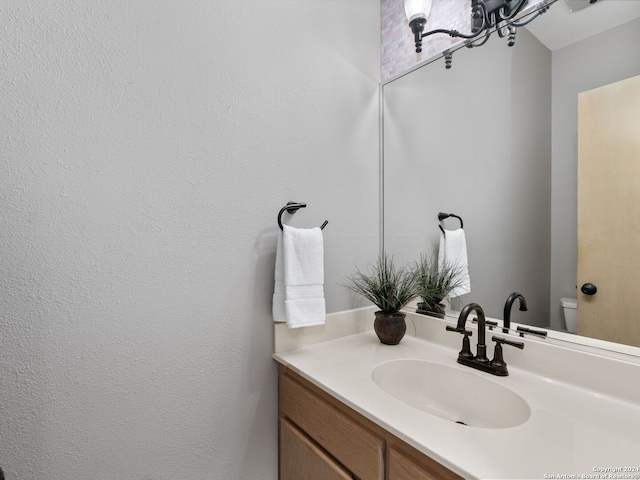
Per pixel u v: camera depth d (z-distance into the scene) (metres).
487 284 1.20
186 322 1.02
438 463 0.66
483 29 1.16
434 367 1.11
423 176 1.40
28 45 0.79
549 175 1.04
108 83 0.89
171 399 1.00
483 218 1.21
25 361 0.79
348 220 1.41
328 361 1.12
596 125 0.95
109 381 0.90
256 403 1.17
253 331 1.16
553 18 1.02
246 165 1.13
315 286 1.20
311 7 1.29
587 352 0.93
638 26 0.87
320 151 1.32
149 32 0.95
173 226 0.99
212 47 1.06
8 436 0.78
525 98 1.09
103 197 0.88
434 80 1.35
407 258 1.47
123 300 0.92
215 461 1.08
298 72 1.25
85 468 0.87
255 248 1.15
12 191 0.78
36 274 0.80
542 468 0.60
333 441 0.94
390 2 1.50
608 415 0.79
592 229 0.96
